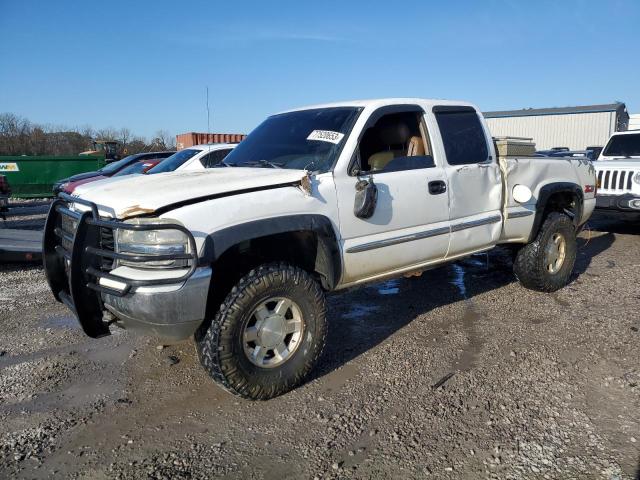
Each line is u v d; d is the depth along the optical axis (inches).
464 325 193.5
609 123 1358.3
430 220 174.7
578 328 185.9
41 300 237.9
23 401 142.3
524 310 208.4
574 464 109.3
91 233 130.6
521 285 239.5
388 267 166.6
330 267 147.3
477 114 200.8
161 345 179.6
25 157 880.3
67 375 157.8
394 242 163.5
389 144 184.2
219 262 136.1
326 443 120.0
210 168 173.3
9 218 610.9
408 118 184.9
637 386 141.3
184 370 160.2
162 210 123.0
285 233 144.9
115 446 120.7
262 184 136.7
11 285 266.1
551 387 142.8
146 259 120.6
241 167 166.2
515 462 110.5
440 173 177.6
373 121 165.8
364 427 126.1
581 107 1467.8
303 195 141.8
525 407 132.8
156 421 131.3
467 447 116.4
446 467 109.7
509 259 296.7
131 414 134.9
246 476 109.0
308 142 165.2
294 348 142.7
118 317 129.2
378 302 224.4
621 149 406.3
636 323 188.5
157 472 110.8
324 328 147.3
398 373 154.4
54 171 896.3
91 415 134.6
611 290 232.1
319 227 142.3
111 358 169.9
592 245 346.0
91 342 184.1
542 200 216.7
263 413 134.0
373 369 157.6
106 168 539.2
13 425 130.3
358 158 158.6
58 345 181.9
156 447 120.1
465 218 187.5
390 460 112.8
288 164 160.6
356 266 155.7
